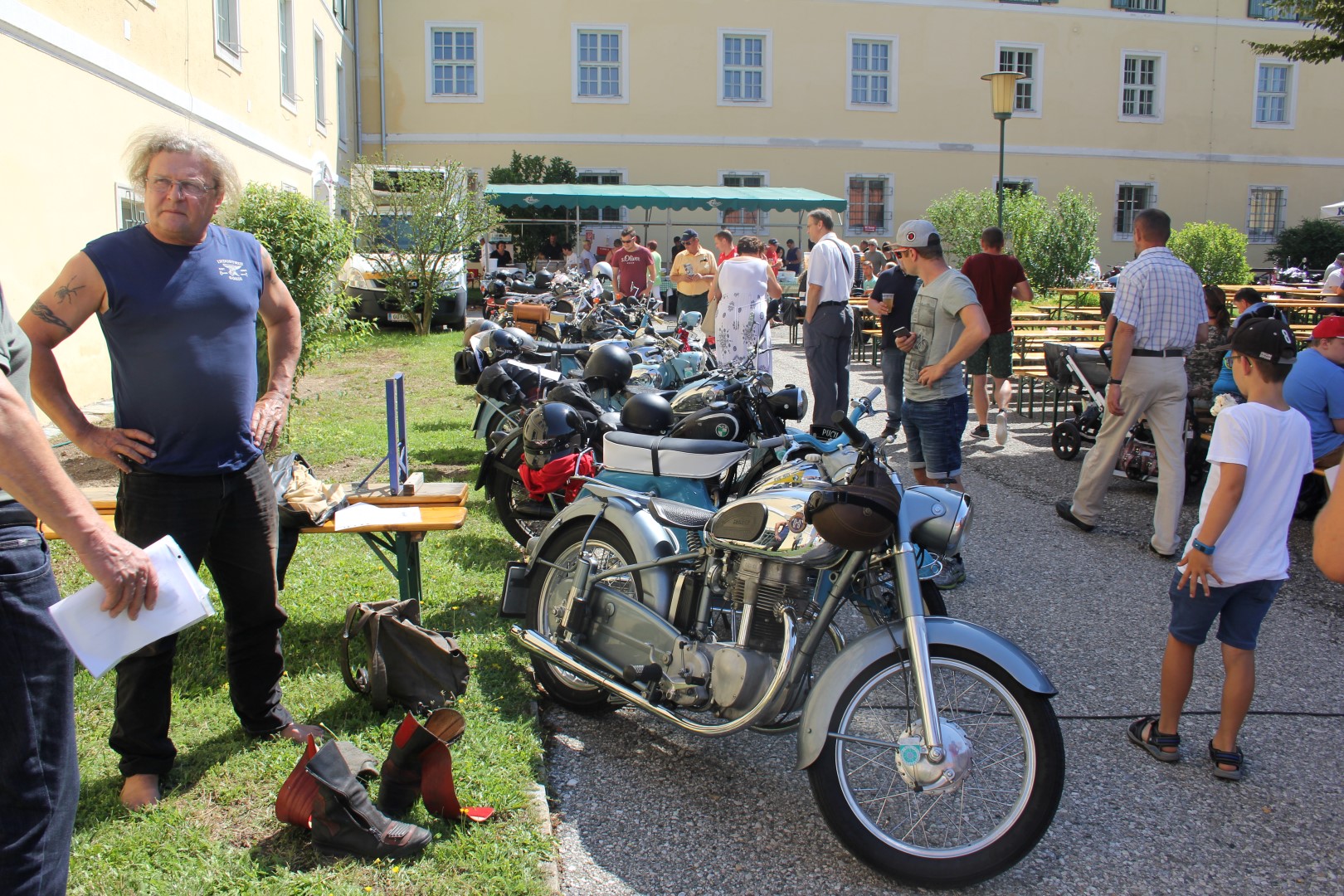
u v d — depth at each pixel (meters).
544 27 28.98
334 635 4.54
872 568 3.29
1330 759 3.75
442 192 17.78
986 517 6.98
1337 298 14.20
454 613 4.87
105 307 3.11
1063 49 31.72
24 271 9.02
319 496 4.39
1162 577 5.75
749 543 3.34
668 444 4.77
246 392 3.32
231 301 3.25
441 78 29.11
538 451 5.45
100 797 3.25
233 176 3.29
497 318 14.00
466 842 3.05
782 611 3.29
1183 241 22.88
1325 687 4.36
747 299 9.21
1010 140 31.72
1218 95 33.00
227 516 3.37
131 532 3.21
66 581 5.14
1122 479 8.15
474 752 3.57
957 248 24.28
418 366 13.77
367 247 17.77
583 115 29.39
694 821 3.34
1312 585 5.63
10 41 8.75
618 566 3.94
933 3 30.66
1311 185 34.06
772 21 29.88
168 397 3.14
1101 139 32.31
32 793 2.18
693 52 29.64
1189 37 32.50
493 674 4.27
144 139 3.15
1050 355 8.89
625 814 3.38
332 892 2.79
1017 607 5.27
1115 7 31.91
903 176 31.08
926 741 2.89
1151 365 5.94
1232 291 14.77
